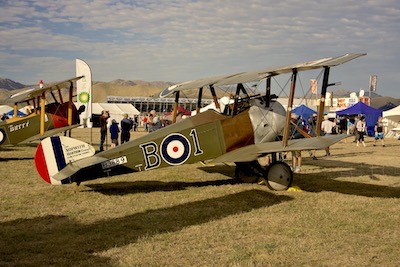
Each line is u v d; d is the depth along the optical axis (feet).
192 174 38.68
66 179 28.02
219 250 17.22
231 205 25.64
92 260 15.81
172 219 22.09
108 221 21.56
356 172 41.16
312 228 20.59
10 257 16.10
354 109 111.75
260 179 34.37
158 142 29.37
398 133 104.01
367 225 21.13
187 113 95.20
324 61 27.96
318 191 30.78
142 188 31.32
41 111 54.24
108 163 28.19
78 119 59.93
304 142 29.63
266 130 32.45
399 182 35.14
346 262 15.99
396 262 16.01
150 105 229.86
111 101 230.68
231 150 31.53
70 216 22.56
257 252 16.97
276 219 22.22
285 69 28.02
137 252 16.76
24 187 31.27
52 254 16.43
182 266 15.39
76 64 81.05
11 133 54.24
